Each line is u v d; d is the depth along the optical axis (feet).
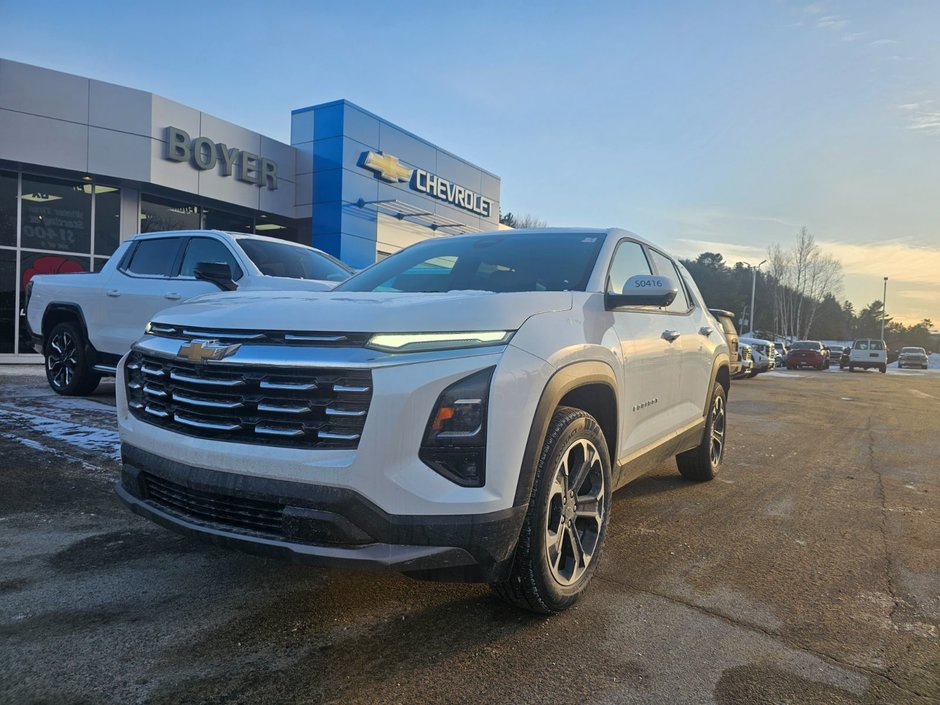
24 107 42.47
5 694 7.14
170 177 48.49
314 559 7.49
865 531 13.97
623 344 11.20
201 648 8.23
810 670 8.23
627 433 11.54
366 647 8.39
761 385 59.26
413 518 7.54
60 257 46.88
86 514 13.05
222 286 21.20
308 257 24.99
